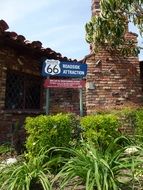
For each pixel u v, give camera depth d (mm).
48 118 4992
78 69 6848
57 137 4926
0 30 6473
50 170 4242
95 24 8633
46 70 6551
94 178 3291
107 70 9945
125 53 9594
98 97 9703
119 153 3758
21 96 8141
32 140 4922
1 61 7348
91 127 5172
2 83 7336
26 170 3789
